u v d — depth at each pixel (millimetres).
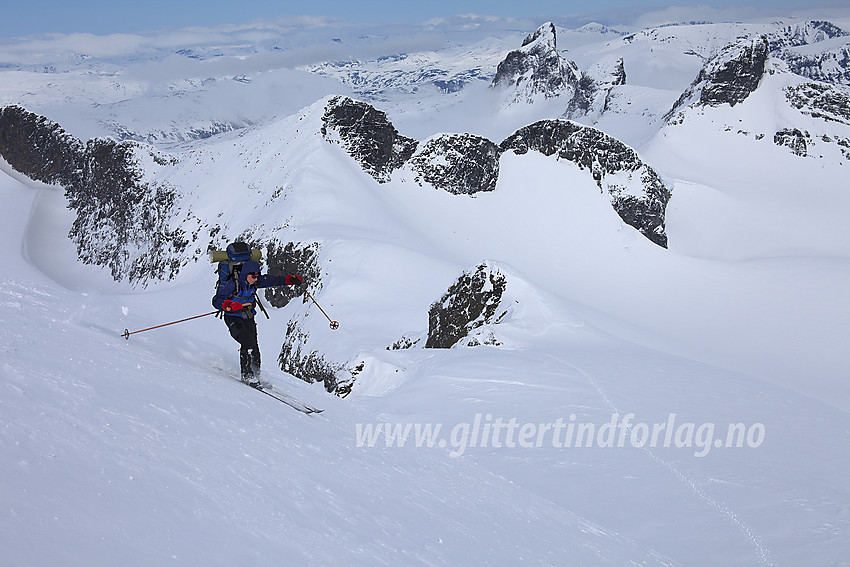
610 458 12906
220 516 4496
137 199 125062
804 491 11344
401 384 21609
